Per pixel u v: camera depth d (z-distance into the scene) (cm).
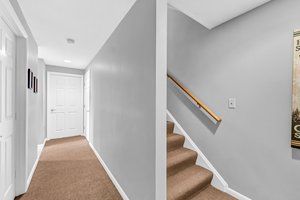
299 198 129
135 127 154
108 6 165
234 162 175
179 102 254
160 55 123
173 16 267
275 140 143
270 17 144
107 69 247
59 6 166
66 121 459
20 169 181
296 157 130
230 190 176
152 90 126
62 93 453
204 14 166
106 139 249
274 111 143
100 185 203
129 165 166
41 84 371
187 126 239
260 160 153
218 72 192
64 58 362
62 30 221
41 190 190
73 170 245
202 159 207
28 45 199
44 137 402
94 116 340
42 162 275
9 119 161
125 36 178
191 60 230
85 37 244
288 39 133
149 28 129
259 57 152
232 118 177
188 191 160
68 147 363
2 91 144
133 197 157
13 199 171
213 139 199
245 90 164
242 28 166
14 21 149
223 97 186
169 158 195
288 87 134
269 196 147
